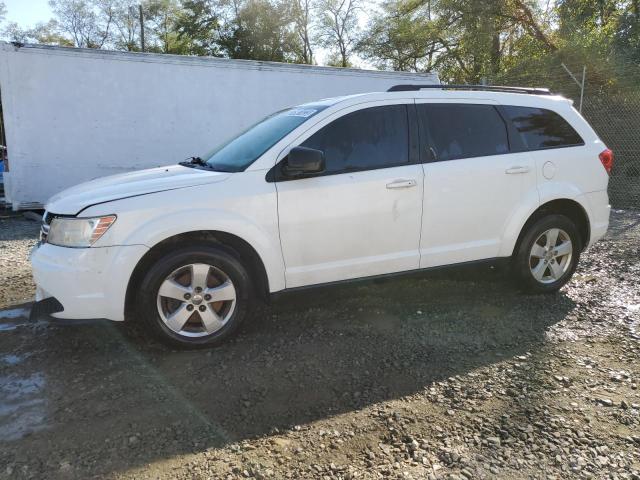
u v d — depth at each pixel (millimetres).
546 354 3682
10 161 9500
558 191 4703
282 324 4191
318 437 2721
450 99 4461
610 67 14141
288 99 11055
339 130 4047
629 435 2750
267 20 36469
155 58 10039
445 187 4266
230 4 37719
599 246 7043
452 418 2893
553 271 4859
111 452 2582
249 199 3705
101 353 3699
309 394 3139
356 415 2918
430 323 4207
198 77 10367
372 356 3627
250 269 3926
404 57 28672
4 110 9336
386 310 4484
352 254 4047
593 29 18516
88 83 9727
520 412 2953
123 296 3482
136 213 3480
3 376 3365
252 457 2557
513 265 4762
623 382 3297
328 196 3904
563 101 5023
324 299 4746
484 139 4516
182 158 10500
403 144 4215
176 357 3625
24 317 4453
